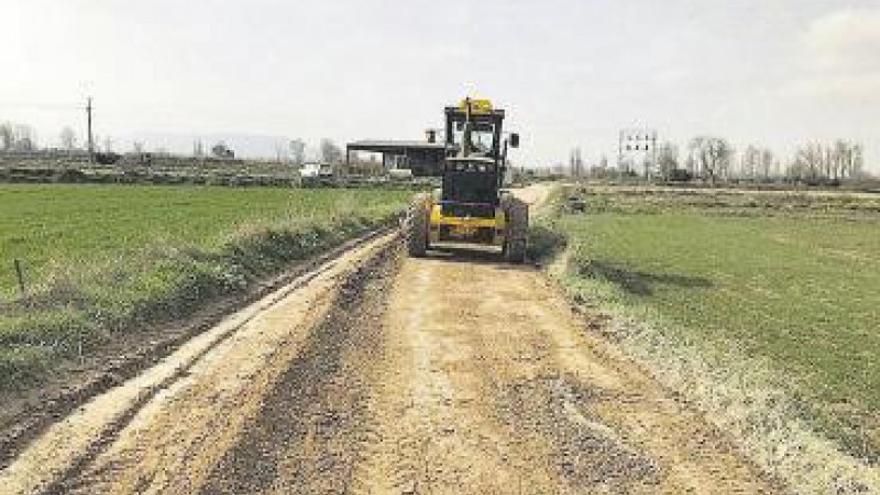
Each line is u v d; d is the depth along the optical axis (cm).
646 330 1413
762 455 878
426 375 1109
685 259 3039
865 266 3117
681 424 964
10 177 5919
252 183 6750
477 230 2275
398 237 2833
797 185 10431
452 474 786
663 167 14025
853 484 809
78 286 1285
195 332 1252
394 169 9206
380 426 904
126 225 2925
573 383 1105
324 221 2689
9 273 1720
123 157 10494
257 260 1881
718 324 1756
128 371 1032
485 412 969
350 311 1505
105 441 805
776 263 3091
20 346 1012
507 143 2447
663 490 775
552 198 5816
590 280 1955
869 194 8319
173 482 722
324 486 743
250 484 735
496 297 1719
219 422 866
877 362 1474
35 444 788
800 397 1166
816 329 1770
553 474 798
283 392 988
